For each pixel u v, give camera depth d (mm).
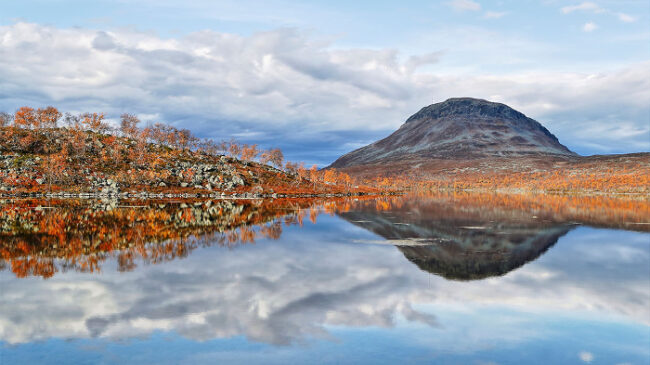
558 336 16484
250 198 143375
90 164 158250
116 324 17469
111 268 28547
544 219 66750
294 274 26953
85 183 142375
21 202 95875
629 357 14562
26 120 176125
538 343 15742
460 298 21688
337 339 15969
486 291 23094
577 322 18125
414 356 14477
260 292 22547
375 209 89500
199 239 42312
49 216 64688
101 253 34219
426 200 137125
